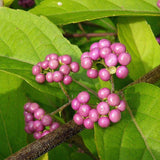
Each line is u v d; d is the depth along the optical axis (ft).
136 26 0.67
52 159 0.63
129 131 0.51
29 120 0.57
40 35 0.59
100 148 0.48
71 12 0.64
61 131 0.49
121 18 0.68
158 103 0.52
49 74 0.53
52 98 0.67
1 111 0.62
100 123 0.48
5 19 0.59
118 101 0.48
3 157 0.60
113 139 0.49
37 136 0.55
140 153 0.49
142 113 0.52
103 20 0.85
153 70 0.56
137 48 0.65
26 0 0.81
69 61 0.53
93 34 0.81
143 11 0.66
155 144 0.50
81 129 0.51
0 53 0.58
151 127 0.51
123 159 0.48
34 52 0.59
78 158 0.64
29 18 0.59
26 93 0.66
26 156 0.46
